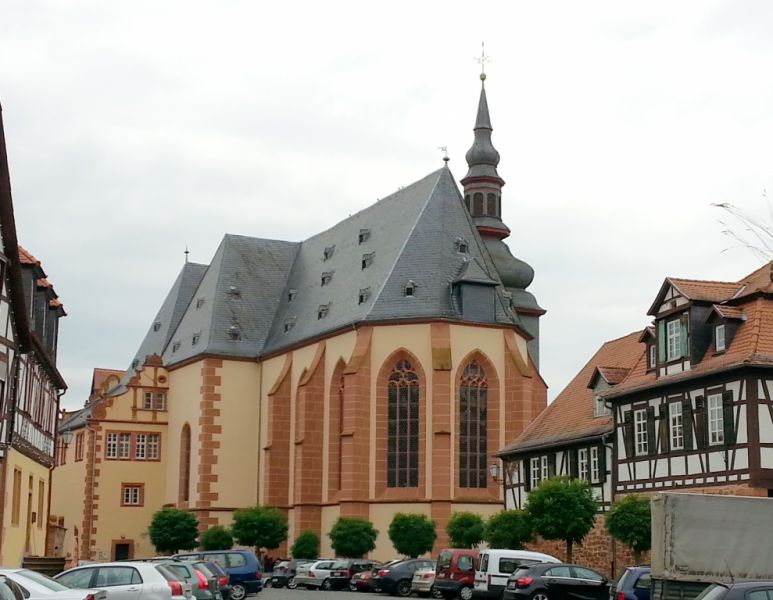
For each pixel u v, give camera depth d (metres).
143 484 95.12
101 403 94.88
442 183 82.38
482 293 76.75
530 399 75.88
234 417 90.31
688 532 31.67
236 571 49.62
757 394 44.06
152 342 105.31
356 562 63.81
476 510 73.31
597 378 57.78
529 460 63.28
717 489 45.47
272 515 80.50
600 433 55.12
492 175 103.69
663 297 50.31
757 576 31.80
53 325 58.22
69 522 100.88
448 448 73.06
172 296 106.38
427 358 75.00
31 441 51.44
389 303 77.12
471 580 48.72
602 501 54.78
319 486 80.31
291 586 65.81
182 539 86.12
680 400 48.69
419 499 73.38
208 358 90.31
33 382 51.28
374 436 75.19
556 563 39.75
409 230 80.62
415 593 55.34
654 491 50.06
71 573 29.28
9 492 45.28
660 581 31.73
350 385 75.12
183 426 93.50
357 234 89.75
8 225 41.19
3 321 43.03
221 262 97.00
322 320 84.69
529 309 100.50
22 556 49.84
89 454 94.25
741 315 46.62
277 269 98.69
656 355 50.84
